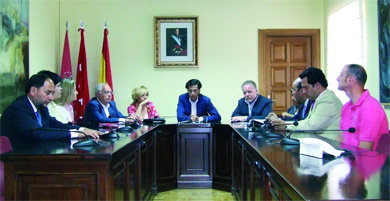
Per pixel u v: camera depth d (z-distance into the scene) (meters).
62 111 2.98
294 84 3.32
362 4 3.84
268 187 1.59
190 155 3.88
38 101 2.20
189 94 4.17
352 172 1.20
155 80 5.10
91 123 3.50
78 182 1.60
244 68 5.09
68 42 4.79
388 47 3.23
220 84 5.08
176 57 5.08
